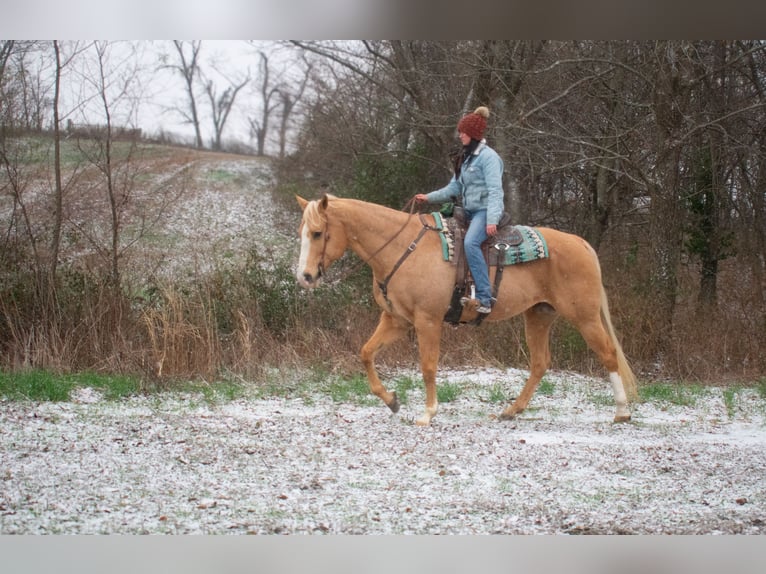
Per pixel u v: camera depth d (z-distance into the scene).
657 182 13.88
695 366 12.84
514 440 7.82
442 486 6.29
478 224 8.29
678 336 13.30
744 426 9.07
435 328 8.34
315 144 24.42
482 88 15.02
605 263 15.65
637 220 17.23
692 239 15.58
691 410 10.07
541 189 17.28
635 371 12.89
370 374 8.74
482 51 14.88
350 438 7.71
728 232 15.79
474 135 8.30
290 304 13.09
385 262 8.23
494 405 9.98
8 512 5.43
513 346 13.11
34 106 12.92
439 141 16.88
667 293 13.73
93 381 10.45
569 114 15.34
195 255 14.43
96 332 11.52
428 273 8.20
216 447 7.26
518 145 14.74
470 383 11.29
